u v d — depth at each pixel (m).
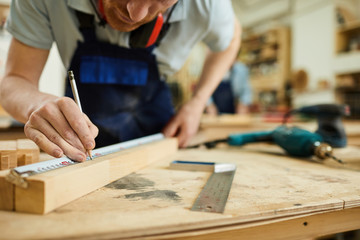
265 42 6.55
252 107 4.68
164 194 0.57
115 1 0.62
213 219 0.43
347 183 0.68
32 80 0.88
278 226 0.50
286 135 1.10
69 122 0.60
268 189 0.62
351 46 4.93
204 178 0.72
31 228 0.39
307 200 0.54
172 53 1.07
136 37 0.83
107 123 1.10
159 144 0.99
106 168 0.63
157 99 1.22
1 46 1.96
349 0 4.97
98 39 0.98
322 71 5.59
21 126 1.61
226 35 1.10
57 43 0.98
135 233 0.39
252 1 6.78
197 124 1.28
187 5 0.91
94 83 1.04
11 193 0.45
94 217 0.43
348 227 0.56
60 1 0.83
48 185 0.45
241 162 0.96
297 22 6.12
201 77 1.31
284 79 6.31
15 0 0.81
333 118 1.28
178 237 0.42
